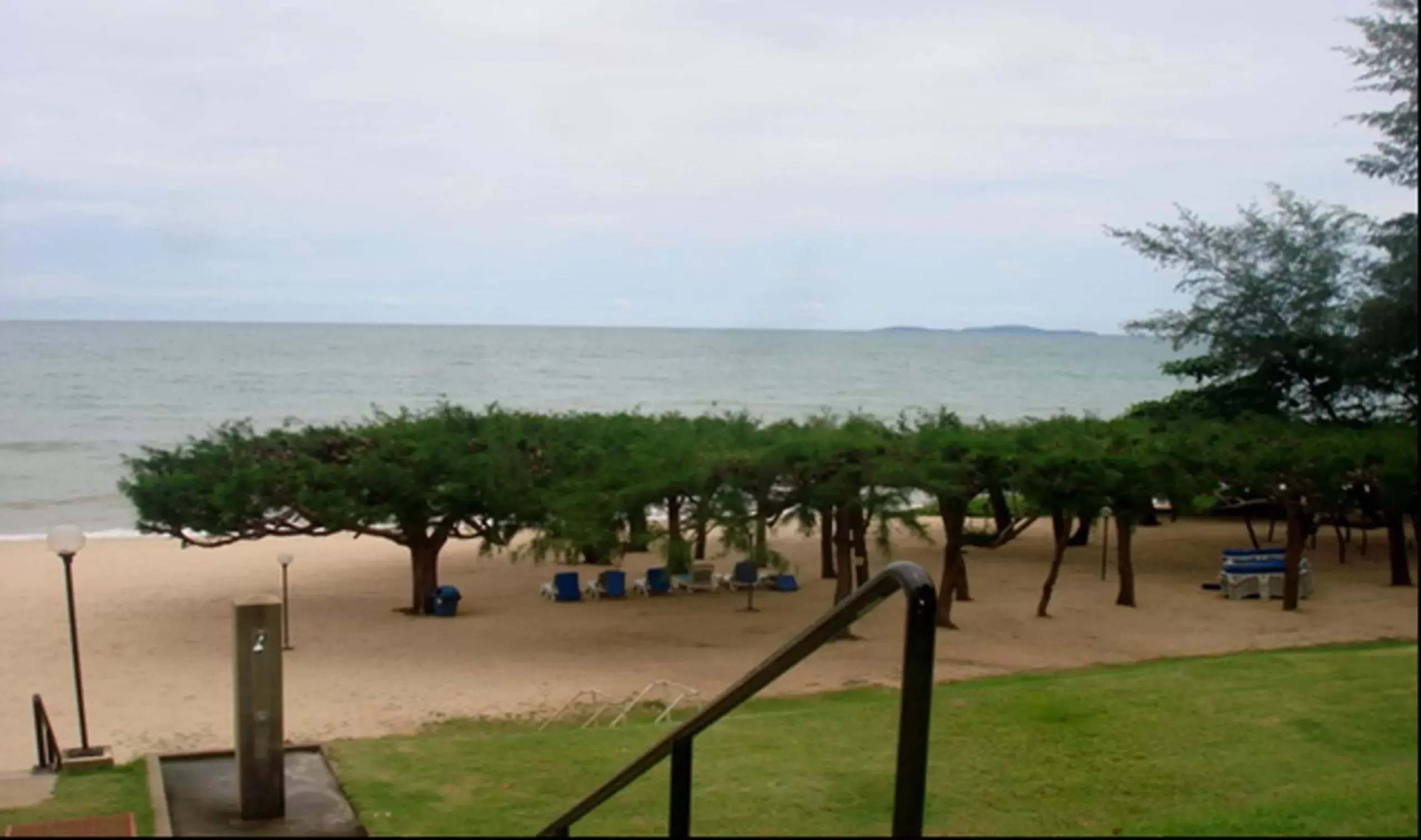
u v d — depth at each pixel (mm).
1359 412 24953
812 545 41500
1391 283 16078
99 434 84812
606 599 31828
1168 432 28453
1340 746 11320
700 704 20375
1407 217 14734
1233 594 30797
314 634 27203
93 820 7504
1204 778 10453
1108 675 15320
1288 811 8703
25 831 7352
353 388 133250
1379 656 15891
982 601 30719
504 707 20531
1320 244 24094
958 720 12602
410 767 11289
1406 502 21891
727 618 28938
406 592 32812
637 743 12344
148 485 29359
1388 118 14289
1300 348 24672
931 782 10484
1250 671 14867
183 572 35812
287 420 46656
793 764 11188
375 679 22766
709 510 25469
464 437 32125
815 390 142250
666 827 9211
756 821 9391
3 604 30500
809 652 4383
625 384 147250
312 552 39875
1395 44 13977
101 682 22625
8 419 94625
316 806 10180
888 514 25016
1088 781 10469
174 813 9992
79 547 16359
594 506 25859
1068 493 26562
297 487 29016
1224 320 26797
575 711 20172
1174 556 38375
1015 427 30984
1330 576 33938
